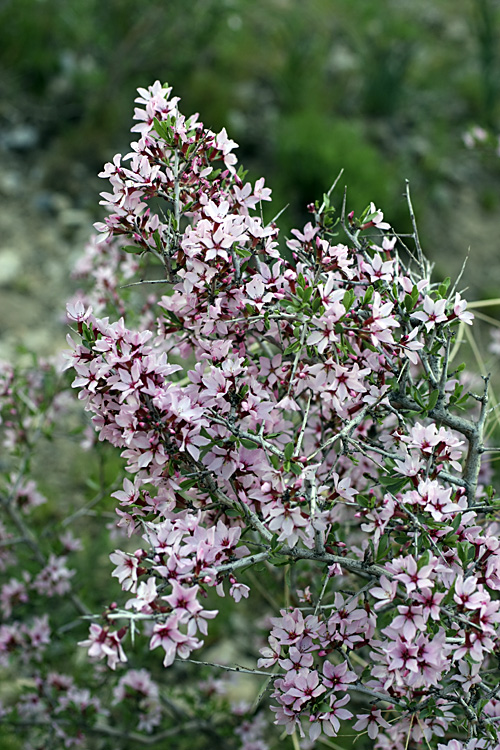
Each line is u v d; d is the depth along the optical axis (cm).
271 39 907
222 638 448
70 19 795
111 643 180
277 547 200
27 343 607
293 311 221
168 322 247
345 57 922
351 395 219
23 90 805
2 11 806
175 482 216
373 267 232
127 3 769
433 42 985
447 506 202
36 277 661
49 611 423
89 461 525
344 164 701
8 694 418
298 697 208
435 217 766
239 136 778
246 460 219
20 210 707
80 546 382
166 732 379
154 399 201
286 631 215
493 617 190
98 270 365
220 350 222
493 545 209
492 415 340
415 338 231
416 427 213
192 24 779
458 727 236
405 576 190
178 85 789
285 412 268
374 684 215
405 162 806
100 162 747
